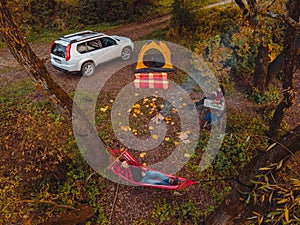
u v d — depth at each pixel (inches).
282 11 201.2
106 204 219.8
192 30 446.0
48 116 297.1
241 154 259.1
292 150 137.8
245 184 154.6
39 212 205.0
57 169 224.7
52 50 406.9
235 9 432.5
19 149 224.4
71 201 211.8
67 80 402.3
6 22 163.3
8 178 216.1
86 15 624.7
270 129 257.3
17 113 312.8
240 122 309.1
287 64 202.1
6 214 196.2
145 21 634.8
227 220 168.4
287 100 222.8
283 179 157.0
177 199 224.2
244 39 354.6
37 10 604.7
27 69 178.5
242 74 377.4
